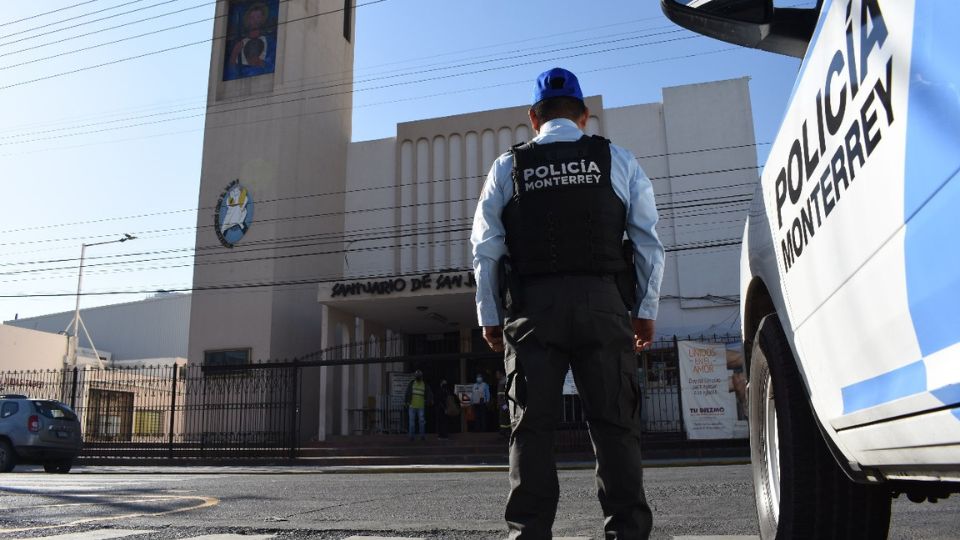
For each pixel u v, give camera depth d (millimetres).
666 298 22062
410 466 16297
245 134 24938
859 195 1743
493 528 4789
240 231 24125
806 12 2604
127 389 27266
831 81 1925
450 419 22984
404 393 22297
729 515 5113
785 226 2424
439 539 4379
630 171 2496
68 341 36844
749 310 3100
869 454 1914
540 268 2326
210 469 16766
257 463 18359
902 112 1491
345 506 6504
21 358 34250
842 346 1928
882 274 1630
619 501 2270
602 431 2301
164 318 51125
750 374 3172
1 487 9383
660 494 6781
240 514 5902
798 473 2555
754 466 3150
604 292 2318
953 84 1289
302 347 24094
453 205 24578
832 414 2092
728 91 23016
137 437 24391
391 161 25688
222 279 23922
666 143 23094
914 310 1478
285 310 23547
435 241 24531
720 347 17359
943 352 1368
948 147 1309
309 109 25703
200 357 23484
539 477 2227
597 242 2346
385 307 21891
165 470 16531
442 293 20203
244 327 23219
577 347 2303
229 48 25922
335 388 23062
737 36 2709
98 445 20797
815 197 2086
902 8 1492
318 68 26641
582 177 2391
